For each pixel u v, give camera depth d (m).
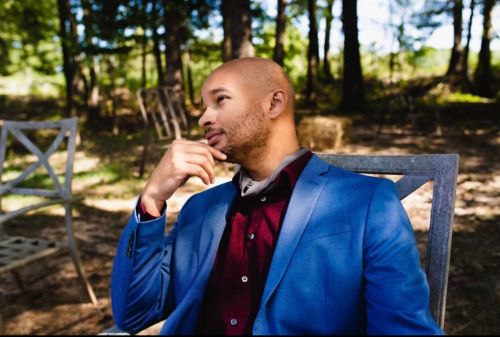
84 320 2.78
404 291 0.84
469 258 3.27
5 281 3.35
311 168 1.04
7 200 5.92
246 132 1.01
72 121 2.84
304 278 0.91
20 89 22.92
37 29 16.70
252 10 13.00
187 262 1.12
